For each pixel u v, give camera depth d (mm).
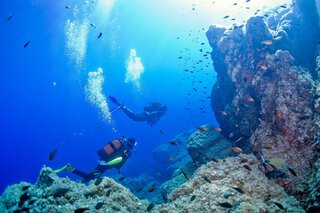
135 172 19953
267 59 6672
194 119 29641
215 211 4426
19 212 4469
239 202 4426
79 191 5258
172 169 12961
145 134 32500
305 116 5805
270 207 4367
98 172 7645
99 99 22344
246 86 7027
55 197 4895
